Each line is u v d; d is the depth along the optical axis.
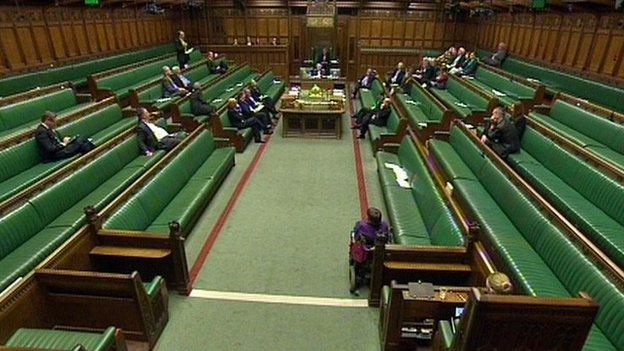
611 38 9.62
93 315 3.66
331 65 17.09
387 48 18.00
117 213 4.61
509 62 14.06
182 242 4.34
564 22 11.49
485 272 3.60
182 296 4.53
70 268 3.91
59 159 6.59
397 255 4.14
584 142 6.95
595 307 2.44
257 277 4.87
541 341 2.59
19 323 3.26
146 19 15.59
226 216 6.30
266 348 3.87
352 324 4.17
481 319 2.51
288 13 17.67
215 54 16.06
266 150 9.38
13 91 8.96
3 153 5.79
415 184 6.02
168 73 11.22
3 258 3.98
